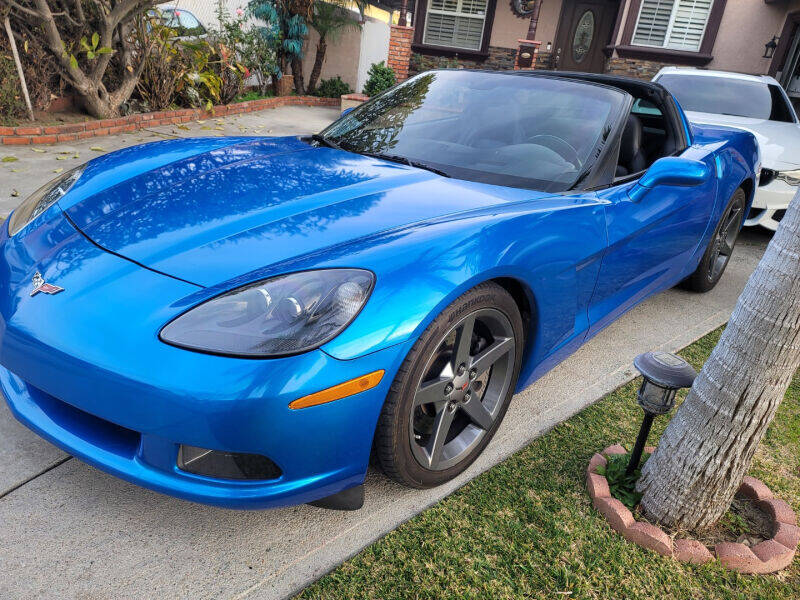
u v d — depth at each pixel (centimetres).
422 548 175
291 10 1100
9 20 597
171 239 175
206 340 145
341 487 166
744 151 381
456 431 206
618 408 261
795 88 1172
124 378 145
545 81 299
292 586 160
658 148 327
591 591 169
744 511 204
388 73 1062
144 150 256
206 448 146
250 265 164
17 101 602
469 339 185
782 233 159
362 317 153
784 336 160
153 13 789
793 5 1106
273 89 1116
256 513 183
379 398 158
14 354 160
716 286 428
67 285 163
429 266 167
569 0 1366
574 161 254
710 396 175
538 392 267
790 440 250
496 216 196
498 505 195
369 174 231
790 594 176
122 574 158
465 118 278
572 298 225
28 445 200
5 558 158
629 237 248
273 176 222
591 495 203
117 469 156
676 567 180
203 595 155
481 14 1409
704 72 668
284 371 144
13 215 219
